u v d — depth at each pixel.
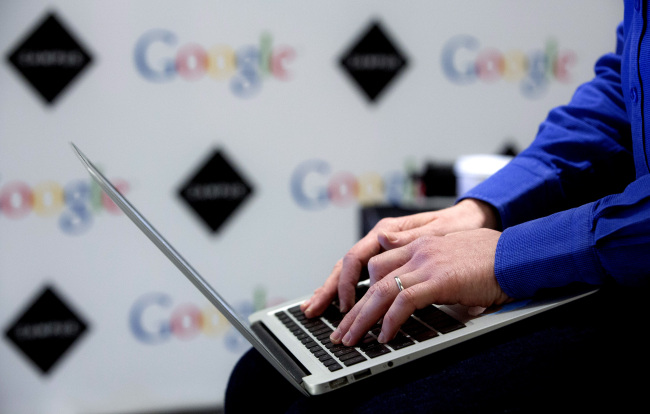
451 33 2.39
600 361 0.57
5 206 2.28
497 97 2.43
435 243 0.70
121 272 2.36
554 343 0.59
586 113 0.88
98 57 2.26
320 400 0.60
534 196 0.85
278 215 2.41
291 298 2.46
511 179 0.87
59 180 2.29
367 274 0.87
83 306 2.36
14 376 2.36
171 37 2.29
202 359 2.44
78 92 2.26
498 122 2.45
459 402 0.54
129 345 2.40
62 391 2.39
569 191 0.86
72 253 2.33
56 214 2.30
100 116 2.29
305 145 2.39
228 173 2.37
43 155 2.27
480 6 2.38
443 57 2.39
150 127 2.31
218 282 2.42
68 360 2.38
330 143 2.40
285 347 0.72
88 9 2.24
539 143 0.89
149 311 2.39
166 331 2.41
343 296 0.80
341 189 2.43
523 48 2.42
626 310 0.61
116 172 2.31
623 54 0.77
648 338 0.58
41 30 2.23
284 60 2.34
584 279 0.61
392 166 2.43
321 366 0.63
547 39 2.42
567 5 2.40
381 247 0.84
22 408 2.38
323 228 2.44
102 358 2.39
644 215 0.55
